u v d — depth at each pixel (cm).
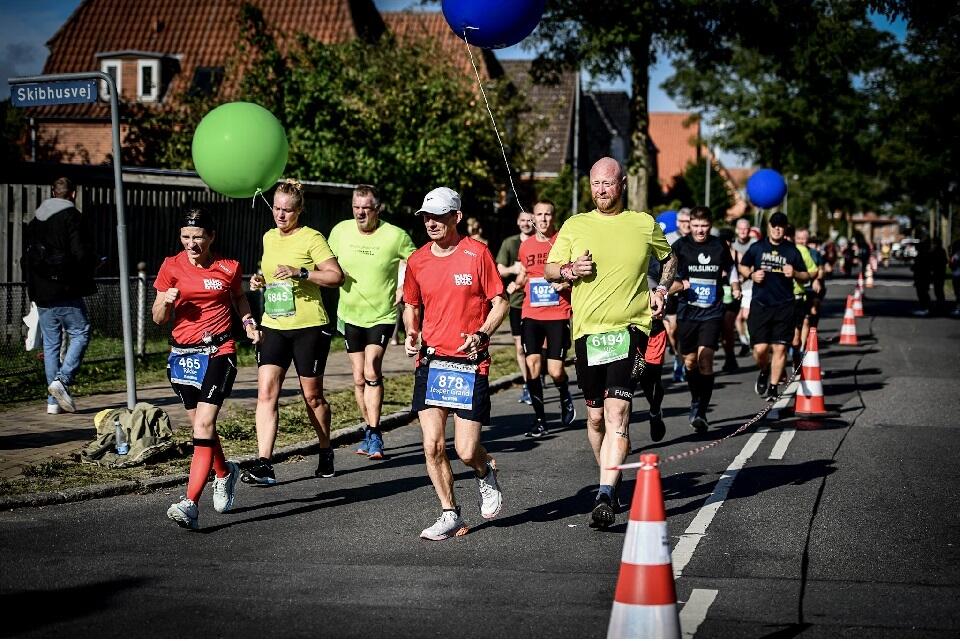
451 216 1116
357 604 903
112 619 859
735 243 2897
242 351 2783
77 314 1805
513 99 4784
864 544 1105
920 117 7275
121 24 6550
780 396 2283
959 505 1282
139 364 2427
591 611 888
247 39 4112
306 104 3872
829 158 9281
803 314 2664
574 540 1126
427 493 1356
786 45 5338
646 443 1741
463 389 1112
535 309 1811
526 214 2125
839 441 1731
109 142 6278
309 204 3347
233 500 1275
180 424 1738
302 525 1184
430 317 1127
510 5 1395
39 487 1297
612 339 1171
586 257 1152
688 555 1064
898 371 2761
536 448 1695
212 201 3059
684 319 1811
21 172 2942
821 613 886
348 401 2064
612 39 4934
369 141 3903
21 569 998
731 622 862
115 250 2848
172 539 1115
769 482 1418
